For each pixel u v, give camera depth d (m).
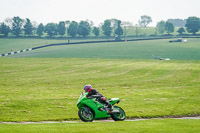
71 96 68.00
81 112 36.94
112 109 37.19
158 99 63.66
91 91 37.19
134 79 108.75
